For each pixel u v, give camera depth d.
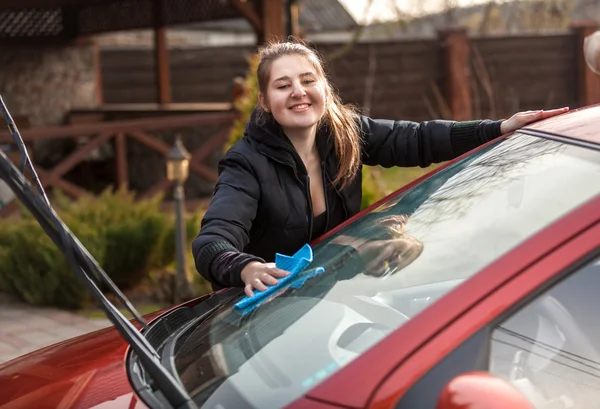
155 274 7.04
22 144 2.02
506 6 17.23
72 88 13.29
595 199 1.71
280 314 2.03
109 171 12.85
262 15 10.03
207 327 2.20
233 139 7.61
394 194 2.52
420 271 1.91
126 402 1.87
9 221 6.95
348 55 13.98
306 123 2.64
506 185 2.01
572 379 1.68
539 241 1.67
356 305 1.94
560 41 14.38
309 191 2.72
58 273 6.23
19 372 2.23
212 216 2.53
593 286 1.66
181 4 11.39
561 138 2.08
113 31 12.68
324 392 1.59
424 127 2.91
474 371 1.56
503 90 14.32
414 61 14.16
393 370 1.57
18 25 12.60
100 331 2.56
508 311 1.61
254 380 1.80
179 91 14.59
